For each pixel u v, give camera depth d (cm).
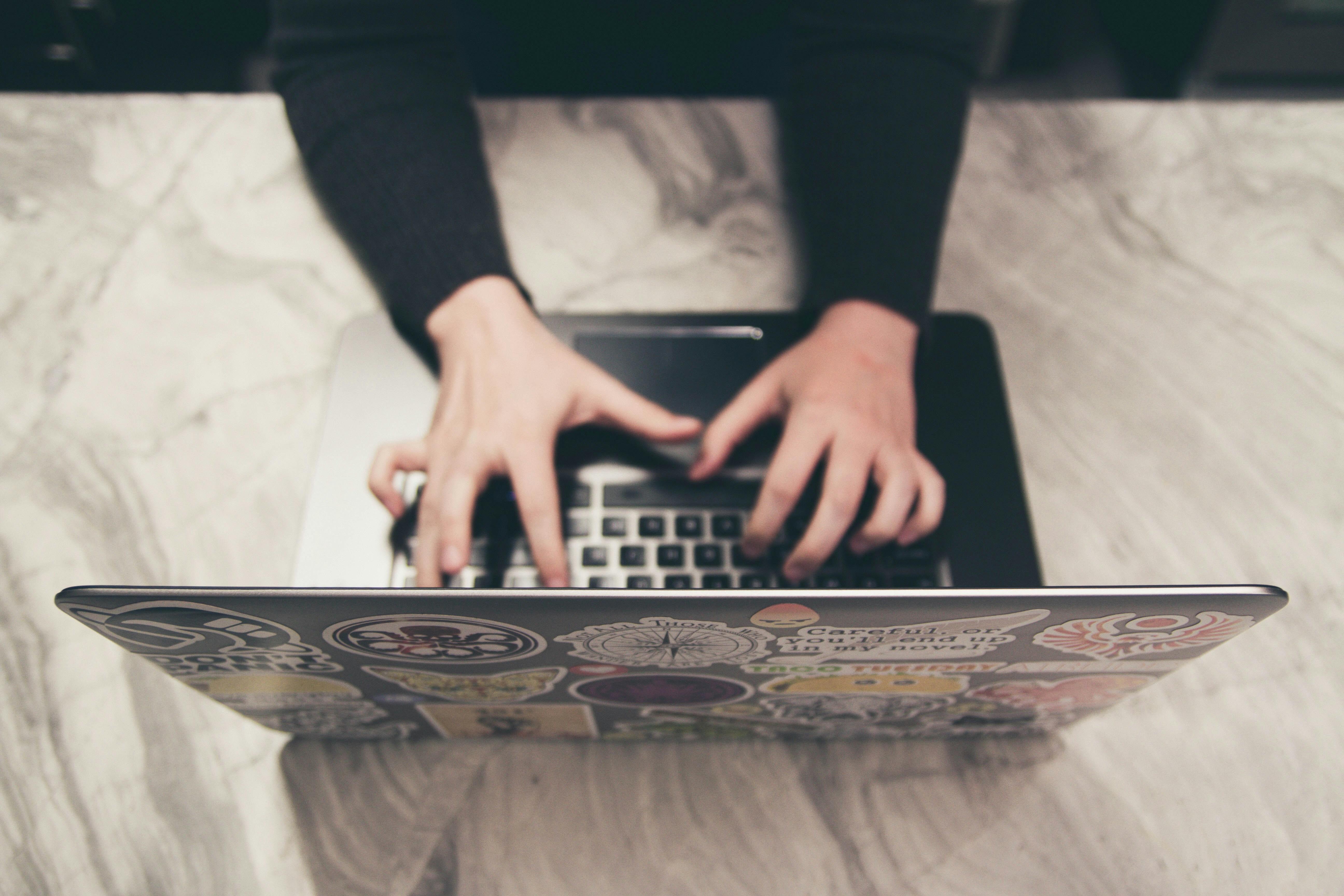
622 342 64
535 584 52
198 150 75
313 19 72
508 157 75
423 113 68
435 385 62
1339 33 164
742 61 108
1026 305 69
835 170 68
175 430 62
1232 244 72
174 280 69
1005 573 55
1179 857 48
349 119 68
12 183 73
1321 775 50
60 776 50
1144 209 74
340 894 47
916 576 54
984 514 57
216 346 66
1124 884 47
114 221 71
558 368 59
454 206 65
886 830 49
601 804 50
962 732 50
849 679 39
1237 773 51
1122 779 50
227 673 37
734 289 69
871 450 55
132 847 48
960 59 74
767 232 72
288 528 58
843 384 58
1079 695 41
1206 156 77
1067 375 65
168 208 72
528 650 35
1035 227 73
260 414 63
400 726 48
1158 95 177
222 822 49
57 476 60
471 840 49
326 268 70
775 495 53
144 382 64
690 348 64
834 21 75
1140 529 59
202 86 147
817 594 31
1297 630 55
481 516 55
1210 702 53
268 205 72
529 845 48
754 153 76
